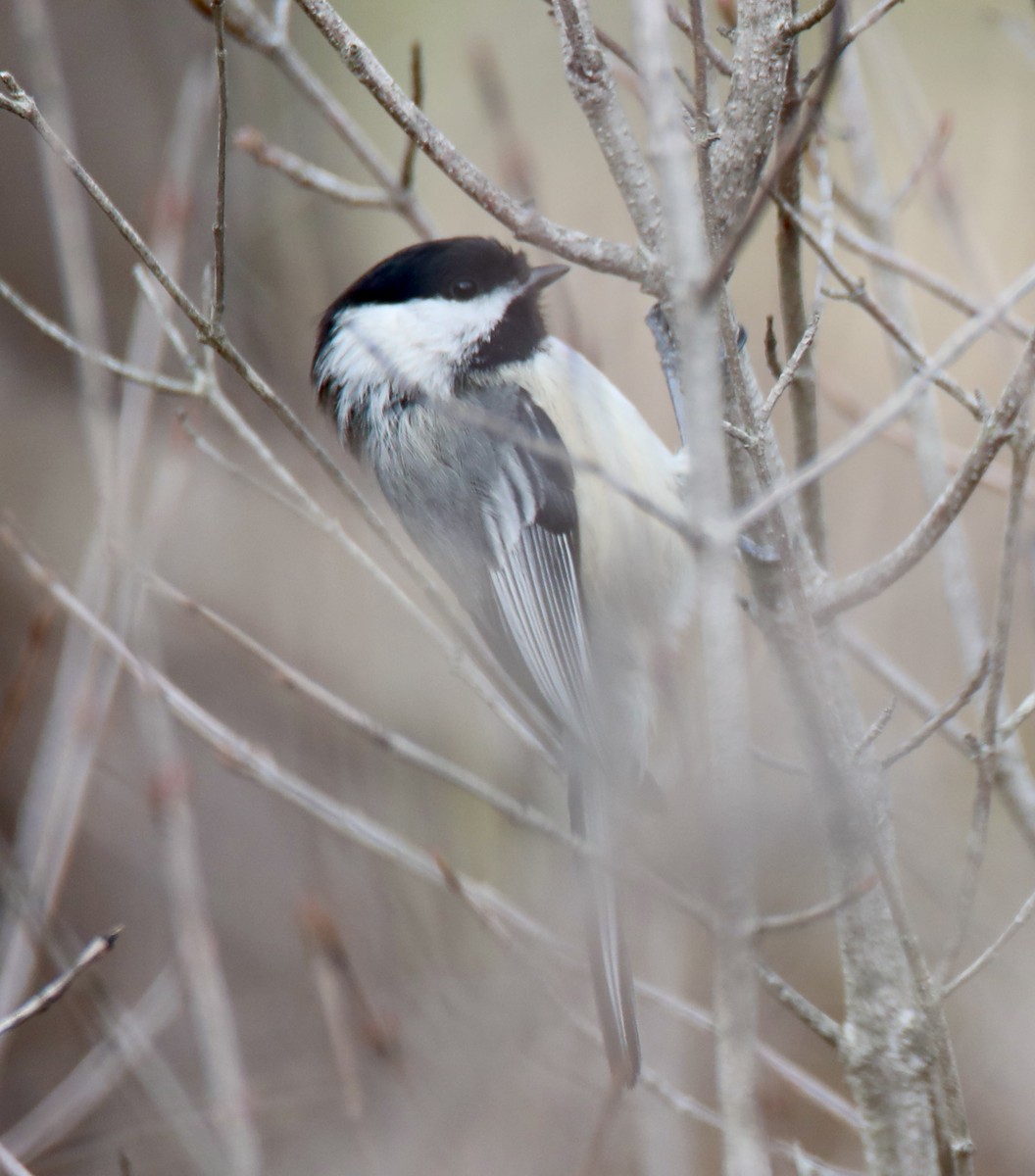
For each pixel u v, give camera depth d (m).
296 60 7.04
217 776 9.08
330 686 8.56
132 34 10.66
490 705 5.91
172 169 7.82
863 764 4.63
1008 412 4.20
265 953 8.94
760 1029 8.26
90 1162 8.02
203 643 9.30
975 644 5.94
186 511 9.48
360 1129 6.52
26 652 7.00
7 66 10.34
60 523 10.21
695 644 6.92
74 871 9.18
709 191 4.27
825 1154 7.82
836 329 9.10
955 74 9.97
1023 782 5.70
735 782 3.34
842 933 4.82
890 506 8.16
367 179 10.95
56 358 10.64
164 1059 8.40
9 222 10.61
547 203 8.80
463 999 7.22
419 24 11.46
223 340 5.21
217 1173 6.82
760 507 3.76
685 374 3.45
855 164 6.64
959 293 5.98
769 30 4.55
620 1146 6.75
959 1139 4.16
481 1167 6.53
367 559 5.96
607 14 9.04
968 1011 7.86
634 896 6.59
